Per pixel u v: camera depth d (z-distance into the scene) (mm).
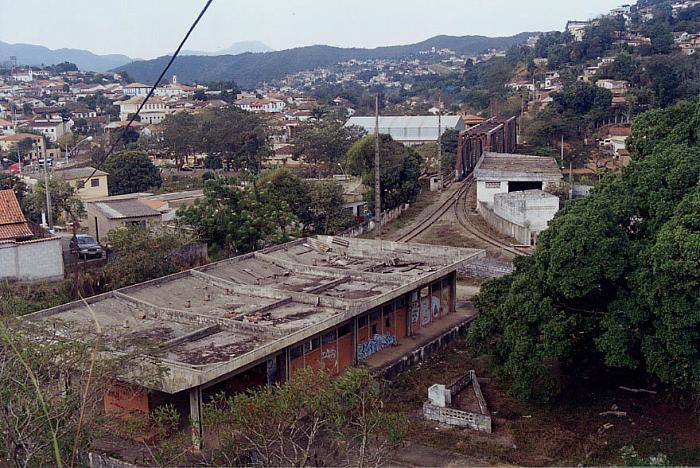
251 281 35875
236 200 48812
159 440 22312
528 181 66688
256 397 19500
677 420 26016
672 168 27047
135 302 30266
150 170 83688
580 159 87375
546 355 25547
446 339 36500
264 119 134375
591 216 26078
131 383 22234
